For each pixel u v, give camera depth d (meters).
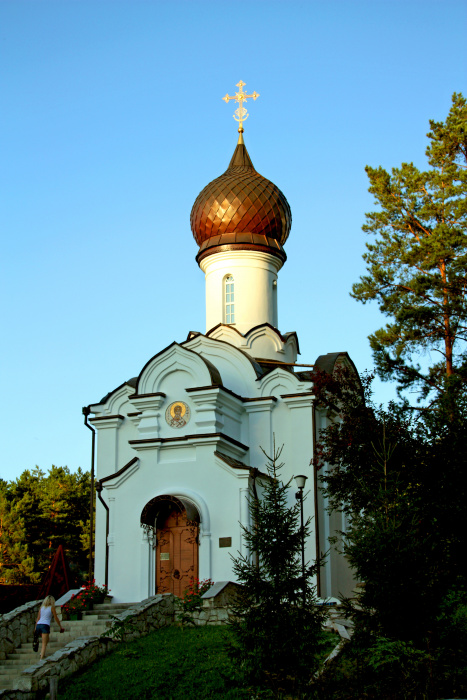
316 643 14.59
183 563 25.88
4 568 45.75
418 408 25.08
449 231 28.45
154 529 26.36
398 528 14.96
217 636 18.72
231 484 26.00
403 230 31.47
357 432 23.05
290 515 15.46
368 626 14.52
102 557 28.67
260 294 32.84
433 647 14.12
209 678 15.93
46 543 50.00
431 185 30.83
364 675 14.23
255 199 33.22
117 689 15.95
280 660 14.17
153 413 27.83
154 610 20.39
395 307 29.78
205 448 26.64
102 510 29.25
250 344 31.64
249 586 14.89
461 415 21.00
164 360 28.14
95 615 22.97
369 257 31.22
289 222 34.59
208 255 33.31
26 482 52.97
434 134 30.94
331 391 25.09
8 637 19.75
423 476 20.20
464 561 17.69
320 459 24.80
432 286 28.41
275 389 28.92
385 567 14.45
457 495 19.11
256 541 15.13
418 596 14.30
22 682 15.93
